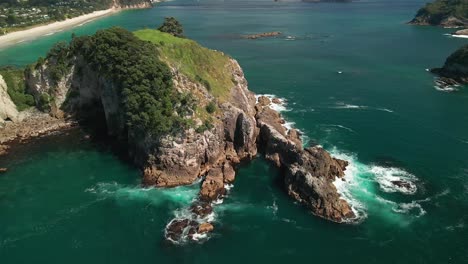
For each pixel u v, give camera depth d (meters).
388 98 141.12
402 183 87.75
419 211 79.00
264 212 79.25
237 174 92.31
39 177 90.44
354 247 70.31
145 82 91.06
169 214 78.12
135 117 89.12
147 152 90.75
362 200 81.94
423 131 114.19
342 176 89.62
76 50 113.38
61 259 67.25
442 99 141.00
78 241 71.31
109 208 79.81
